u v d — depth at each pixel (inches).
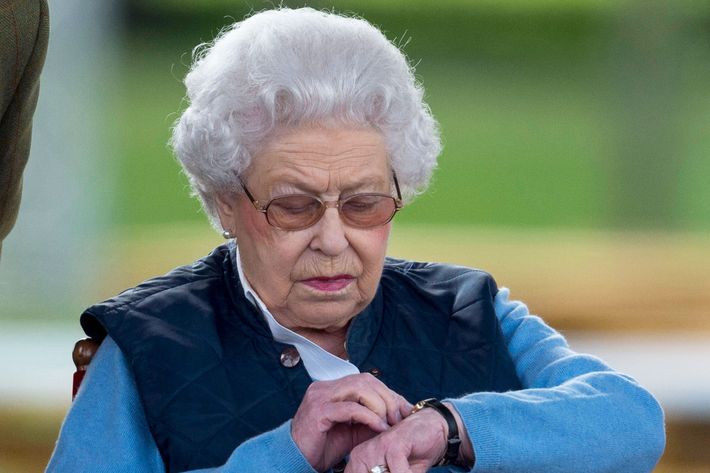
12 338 1355.8
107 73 3383.4
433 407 295.6
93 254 1779.0
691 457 929.5
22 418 943.0
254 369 319.6
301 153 302.8
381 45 313.1
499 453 293.7
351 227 307.3
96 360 322.0
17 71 314.5
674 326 1556.3
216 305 330.0
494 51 4343.0
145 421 315.9
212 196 326.3
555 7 4338.1
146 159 3280.0
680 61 3380.9
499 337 340.2
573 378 329.7
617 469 310.7
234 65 309.4
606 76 3656.5
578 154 3614.7
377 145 309.4
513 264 2110.0
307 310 314.3
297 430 287.7
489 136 3745.1
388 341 336.2
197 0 4183.1
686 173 3454.7
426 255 2194.9
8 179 328.8
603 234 3041.3
